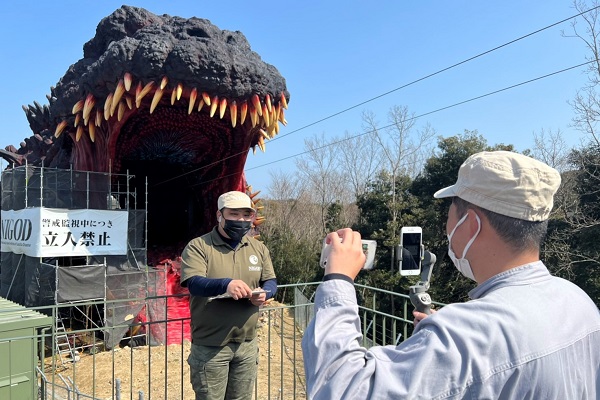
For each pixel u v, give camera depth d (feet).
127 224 28.25
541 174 3.84
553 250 51.06
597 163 53.57
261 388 20.86
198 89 19.92
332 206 86.17
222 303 10.28
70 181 25.70
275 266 61.21
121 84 20.12
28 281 27.07
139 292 28.04
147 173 33.68
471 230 4.05
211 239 10.89
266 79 21.27
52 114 25.35
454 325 3.40
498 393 3.19
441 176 67.51
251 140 25.79
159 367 23.08
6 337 13.10
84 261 29.25
